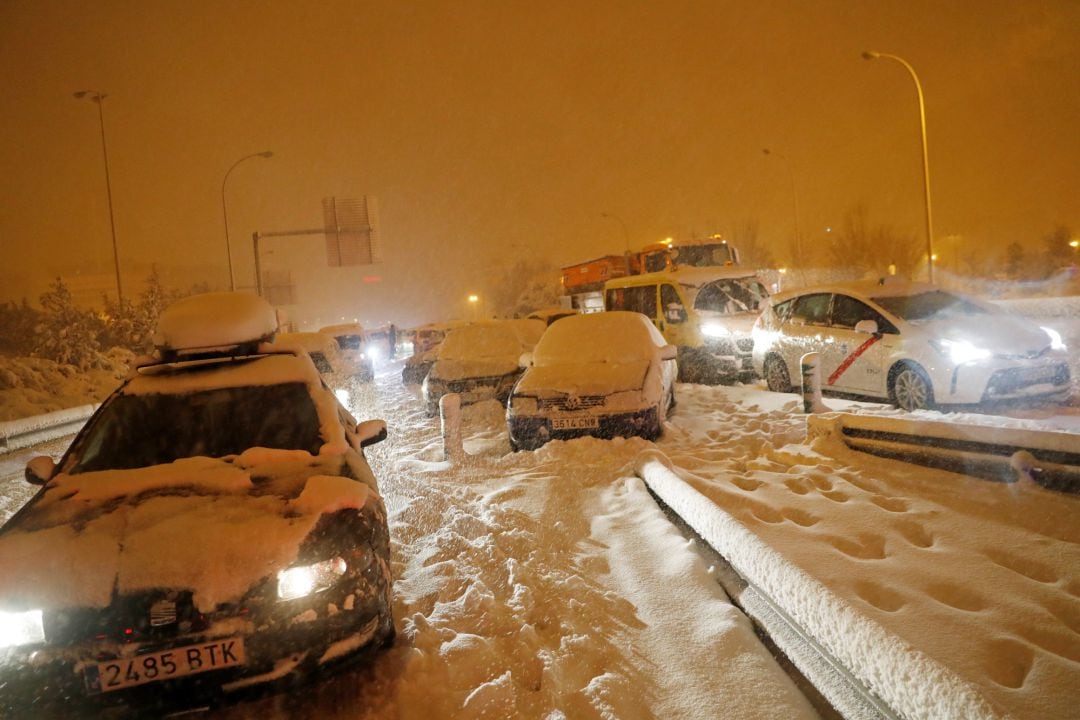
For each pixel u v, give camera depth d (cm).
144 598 283
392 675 328
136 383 461
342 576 308
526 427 800
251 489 356
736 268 1498
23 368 2097
